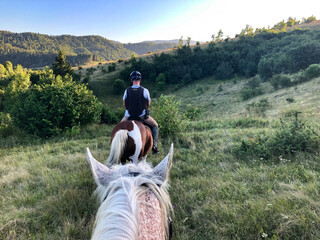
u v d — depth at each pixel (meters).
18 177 5.23
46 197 4.13
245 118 11.05
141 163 1.72
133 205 1.06
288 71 38.25
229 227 2.97
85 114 13.59
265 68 42.44
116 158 3.09
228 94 38.94
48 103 12.42
